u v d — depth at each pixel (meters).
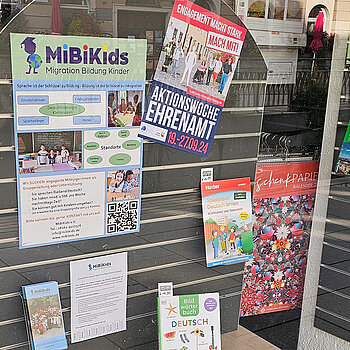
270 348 2.18
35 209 1.64
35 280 1.70
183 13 1.74
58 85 1.58
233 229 2.04
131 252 1.87
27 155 1.59
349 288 2.34
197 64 1.82
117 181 1.76
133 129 1.75
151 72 1.73
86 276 1.79
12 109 1.54
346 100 2.30
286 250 2.56
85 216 1.73
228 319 2.22
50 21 1.53
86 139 1.67
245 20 2.20
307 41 2.29
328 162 2.42
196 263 2.04
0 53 1.49
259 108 2.03
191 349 1.92
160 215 1.89
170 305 1.92
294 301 2.58
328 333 2.44
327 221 2.42
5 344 1.70
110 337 1.90
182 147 1.87
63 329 1.74
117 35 1.64
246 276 2.45
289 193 2.47
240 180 2.04
